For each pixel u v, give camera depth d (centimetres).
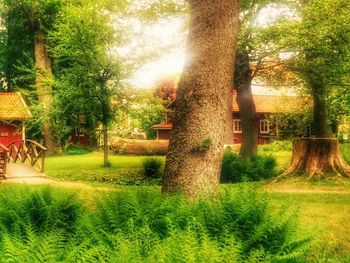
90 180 2450
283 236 571
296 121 3841
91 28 2777
